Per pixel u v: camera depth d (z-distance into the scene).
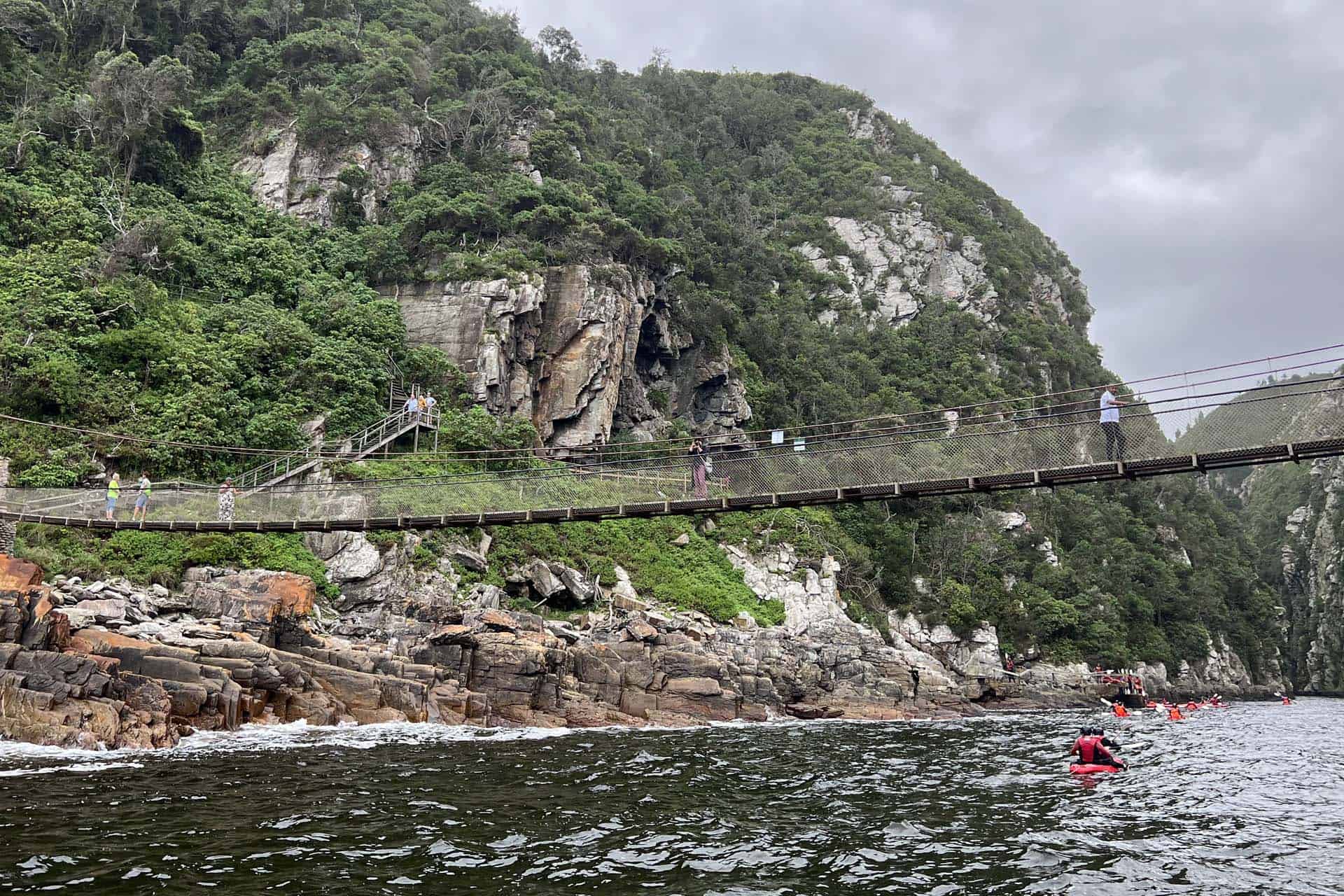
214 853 11.69
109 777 16.83
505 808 15.35
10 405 38.88
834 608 54.72
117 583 31.70
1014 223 160.50
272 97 70.69
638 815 15.25
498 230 63.34
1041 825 15.49
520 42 96.94
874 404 87.62
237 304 51.94
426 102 73.62
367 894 10.26
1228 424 18.88
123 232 50.53
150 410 42.09
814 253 116.25
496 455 49.81
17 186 48.28
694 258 83.19
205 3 75.81
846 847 13.48
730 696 37.41
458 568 41.72
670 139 117.25
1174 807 17.75
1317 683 131.88
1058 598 78.44
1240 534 139.00
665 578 50.25
